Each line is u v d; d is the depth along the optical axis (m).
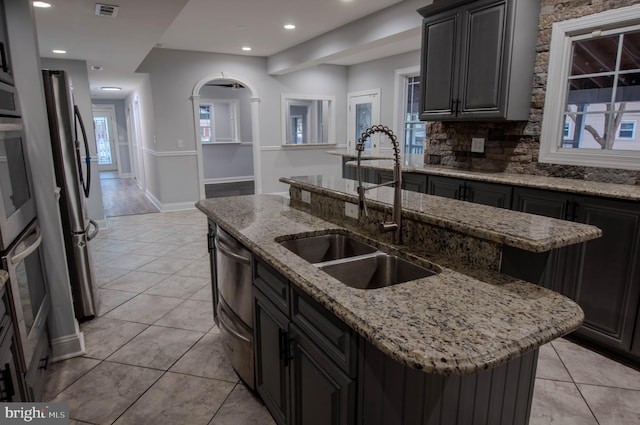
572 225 1.38
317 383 1.31
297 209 2.37
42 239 2.26
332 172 8.16
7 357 1.42
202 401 2.02
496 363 0.83
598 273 2.37
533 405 1.96
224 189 9.13
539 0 3.14
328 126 7.96
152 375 2.23
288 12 4.46
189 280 3.61
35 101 2.16
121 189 9.09
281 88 7.32
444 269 1.33
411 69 6.42
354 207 2.03
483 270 1.33
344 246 1.89
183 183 6.75
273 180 7.55
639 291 2.20
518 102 3.22
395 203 1.62
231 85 9.54
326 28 5.12
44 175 2.22
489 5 3.14
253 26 5.00
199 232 5.30
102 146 12.48
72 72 5.26
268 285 1.62
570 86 3.12
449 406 1.02
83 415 1.92
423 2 3.89
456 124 3.97
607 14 2.77
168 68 6.35
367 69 7.38
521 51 3.13
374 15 4.49
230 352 2.17
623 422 1.85
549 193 2.63
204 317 2.91
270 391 1.76
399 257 1.54
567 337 2.60
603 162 2.85
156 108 6.35
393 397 1.03
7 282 1.52
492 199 3.06
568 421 1.86
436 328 0.94
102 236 5.12
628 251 2.23
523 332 0.92
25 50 2.11
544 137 3.22
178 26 4.99
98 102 11.26
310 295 1.20
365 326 0.96
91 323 2.82
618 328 2.31
